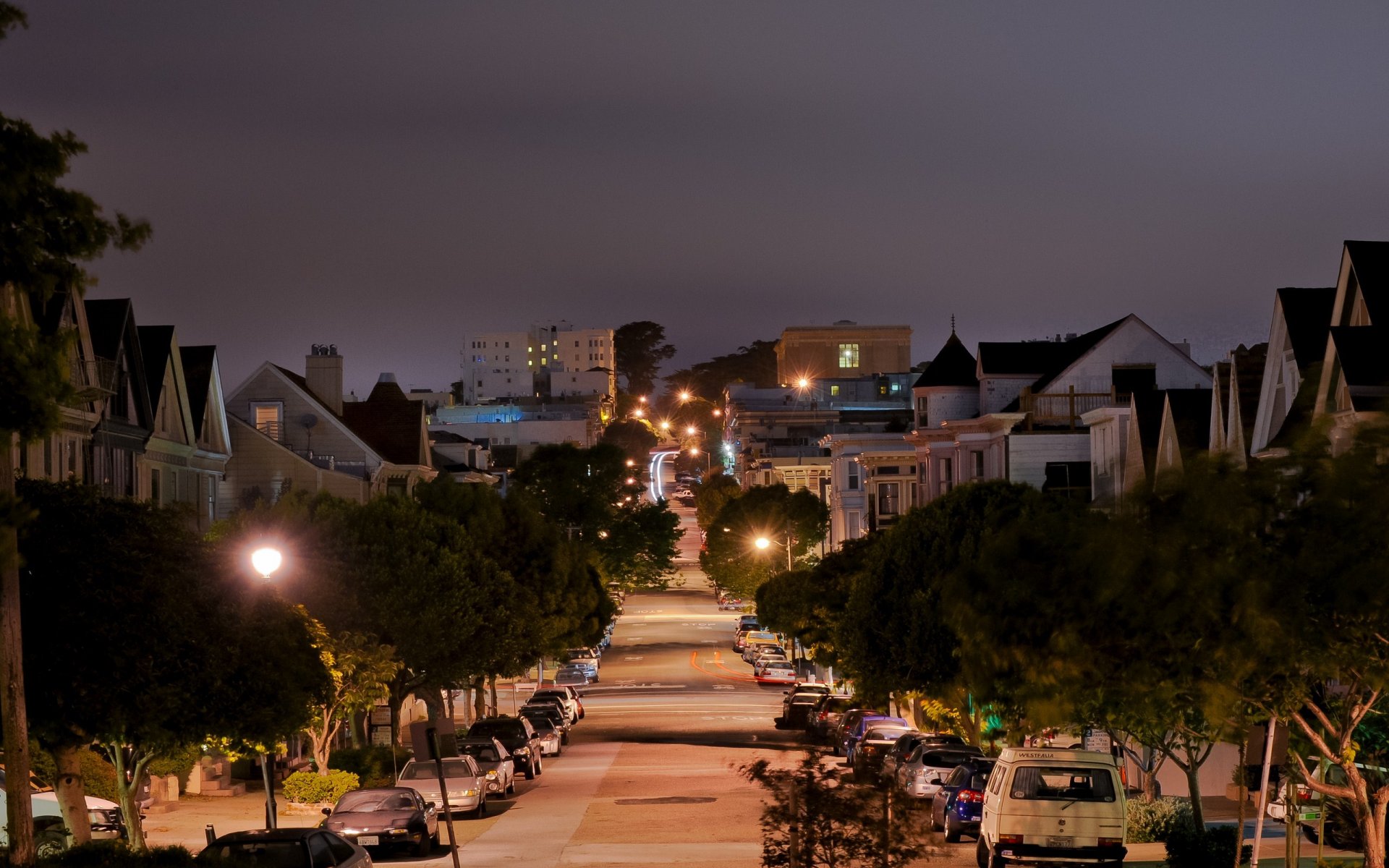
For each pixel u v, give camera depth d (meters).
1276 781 31.33
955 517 55.00
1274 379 47.41
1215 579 22.53
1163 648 24.17
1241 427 51.31
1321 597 22.31
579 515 146.50
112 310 57.78
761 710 94.25
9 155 21.58
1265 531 23.03
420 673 61.12
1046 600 26.28
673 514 155.75
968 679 33.22
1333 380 39.06
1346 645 22.28
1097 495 70.31
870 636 55.69
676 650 140.62
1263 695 23.94
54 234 22.09
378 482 93.00
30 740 30.95
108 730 30.34
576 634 96.62
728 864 35.56
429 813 38.16
